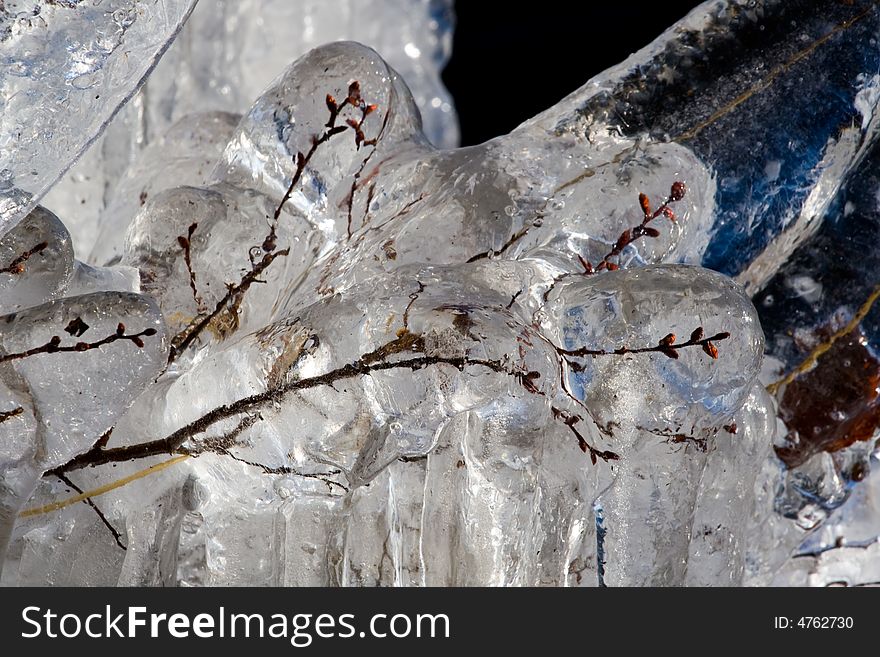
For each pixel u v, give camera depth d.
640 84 1.14
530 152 1.12
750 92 1.14
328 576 1.08
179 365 1.09
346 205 1.13
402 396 1.03
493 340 1.03
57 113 1.04
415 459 1.08
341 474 1.05
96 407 1.03
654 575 1.07
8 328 1.02
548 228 1.11
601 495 1.07
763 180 1.14
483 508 1.04
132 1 1.03
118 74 1.04
